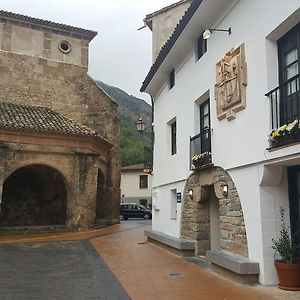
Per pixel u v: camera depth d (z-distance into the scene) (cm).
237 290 716
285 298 649
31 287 791
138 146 6600
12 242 1605
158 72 1489
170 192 1415
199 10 990
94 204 2080
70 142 2050
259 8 788
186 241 1150
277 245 727
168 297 688
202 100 1134
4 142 1880
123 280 841
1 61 2431
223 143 935
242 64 837
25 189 2270
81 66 2664
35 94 2495
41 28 2566
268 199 762
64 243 1570
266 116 745
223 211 928
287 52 741
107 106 2566
